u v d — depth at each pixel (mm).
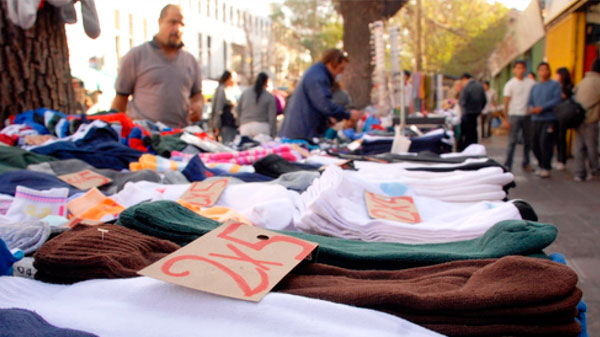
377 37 6863
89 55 16344
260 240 947
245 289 776
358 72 12492
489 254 1007
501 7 22000
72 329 723
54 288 914
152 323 749
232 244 917
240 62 34719
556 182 6574
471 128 8711
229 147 3461
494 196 1702
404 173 1949
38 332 701
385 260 1019
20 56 3324
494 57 20438
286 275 912
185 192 1749
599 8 7910
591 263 3211
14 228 1223
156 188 1806
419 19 19422
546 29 10211
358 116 4445
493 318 768
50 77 3512
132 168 2338
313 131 4426
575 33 8555
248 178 2145
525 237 1011
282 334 718
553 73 9930
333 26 34344
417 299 765
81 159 2451
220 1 31688
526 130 7836
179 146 2930
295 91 4430
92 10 3344
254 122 6473
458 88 12992
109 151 2533
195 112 4059
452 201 1710
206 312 756
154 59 3645
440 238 1298
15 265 1080
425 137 3502
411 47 24953
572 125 6602
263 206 1414
